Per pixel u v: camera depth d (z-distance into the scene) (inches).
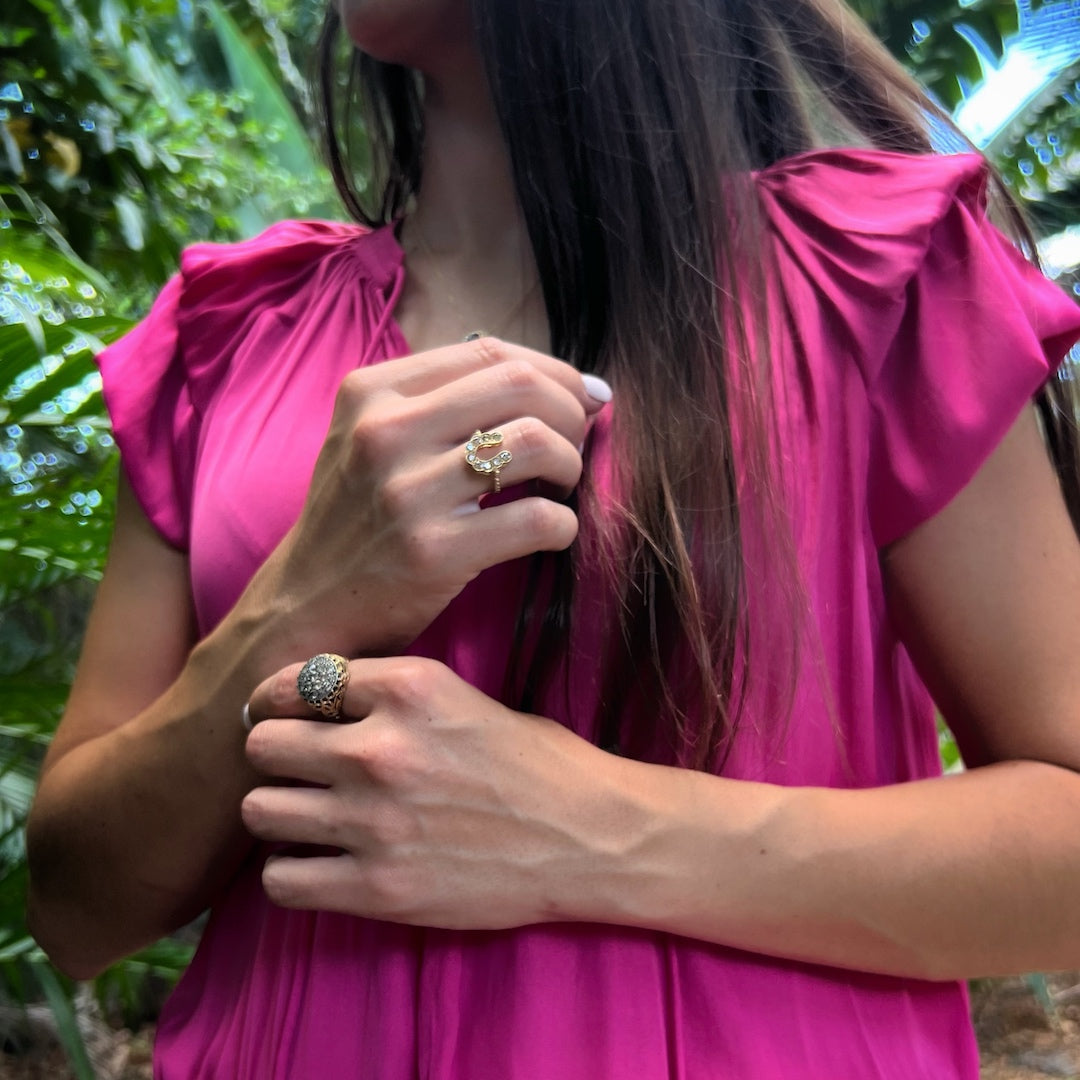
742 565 14.8
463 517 14.0
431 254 21.0
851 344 16.0
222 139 59.6
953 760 43.0
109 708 19.5
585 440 15.9
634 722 15.3
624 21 17.2
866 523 16.2
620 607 14.7
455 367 14.9
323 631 14.9
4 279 34.7
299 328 19.6
